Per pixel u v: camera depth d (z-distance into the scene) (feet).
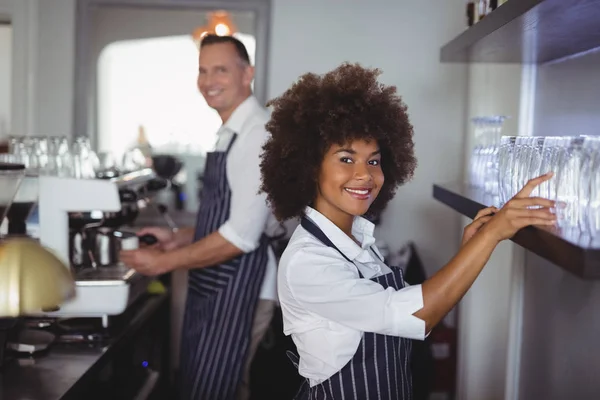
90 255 8.62
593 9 4.89
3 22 13.76
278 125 5.46
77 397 6.30
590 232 3.92
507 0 5.42
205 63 8.88
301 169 5.29
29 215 7.55
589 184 3.96
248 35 13.30
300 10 13.17
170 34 13.47
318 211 5.43
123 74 13.51
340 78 5.33
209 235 8.46
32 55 13.29
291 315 5.33
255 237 8.46
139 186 9.18
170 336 12.10
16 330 7.25
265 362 11.24
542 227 4.25
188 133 13.58
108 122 13.56
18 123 13.35
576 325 6.56
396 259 12.37
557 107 7.57
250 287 8.71
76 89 13.46
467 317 10.09
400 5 13.10
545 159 4.84
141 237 9.70
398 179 5.78
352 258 5.30
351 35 13.17
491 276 9.80
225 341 8.66
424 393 10.95
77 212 8.21
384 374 5.22
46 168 8.81
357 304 4.87
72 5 13.35
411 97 13.20
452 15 13.03
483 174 7.28
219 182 8.66
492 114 9.91
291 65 13.25
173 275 13.35
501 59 7.88
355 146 5.14
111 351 7.47
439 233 13.29
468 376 10.07
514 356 8.54
